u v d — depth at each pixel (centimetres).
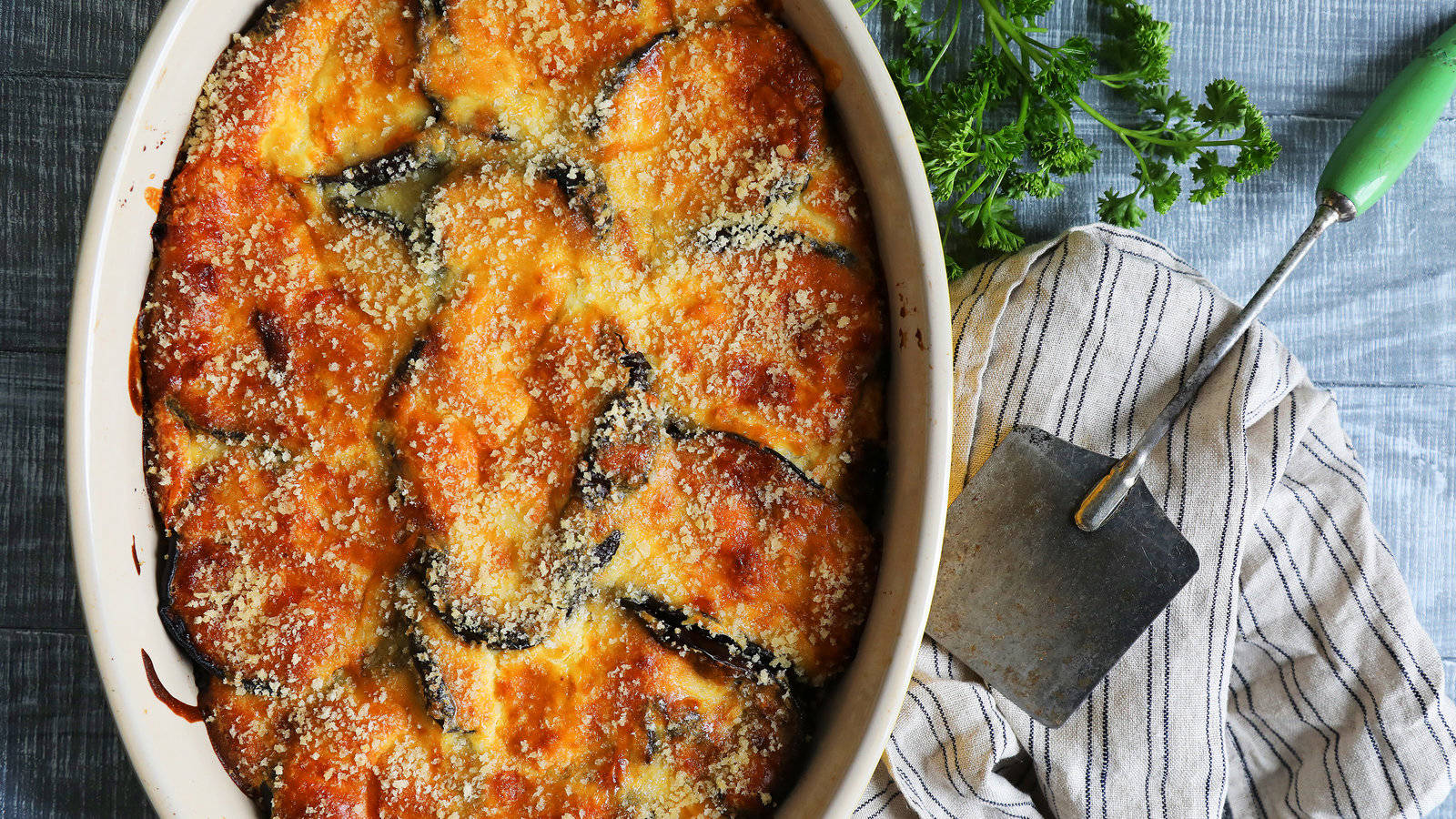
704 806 61
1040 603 66
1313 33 70
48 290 67
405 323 61
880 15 69
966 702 65
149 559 61
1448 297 71
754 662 61
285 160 62
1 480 67
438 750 61
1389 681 68
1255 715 70
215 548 61
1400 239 71
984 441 67
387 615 61
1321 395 68
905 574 60
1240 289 71
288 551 61
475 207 61
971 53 69
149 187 61
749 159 62
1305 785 69
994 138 67
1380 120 66
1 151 67
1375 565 68
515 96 62
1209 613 66
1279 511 69
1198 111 69
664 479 61
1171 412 65
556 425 61
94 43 67
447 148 62
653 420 61
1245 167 68
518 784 61
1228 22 70
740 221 61
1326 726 69
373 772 61
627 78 61
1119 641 65
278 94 62
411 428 61
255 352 61
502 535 61
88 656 67
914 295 60
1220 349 66
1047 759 66
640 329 62
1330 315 71
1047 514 66
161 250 62
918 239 60
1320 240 71
